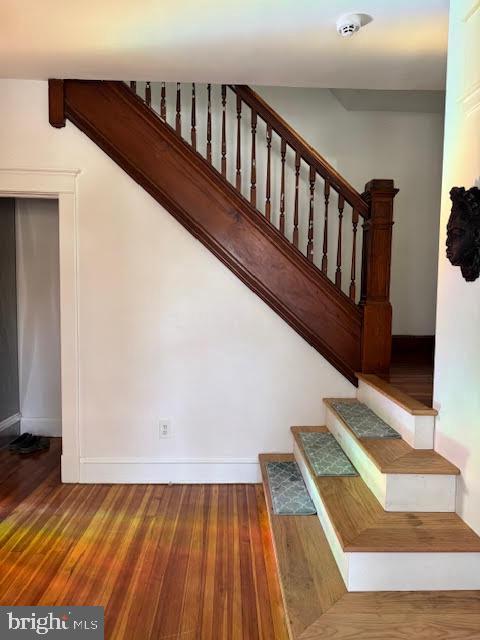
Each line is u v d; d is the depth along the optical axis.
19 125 2.72
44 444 3.54
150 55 2.35
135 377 2.87
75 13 1.97
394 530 1.72
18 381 3.69
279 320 2.88
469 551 1.62
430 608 1.56
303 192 3.35
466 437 1.76
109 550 2.18
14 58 2.40
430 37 2.15
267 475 2.59
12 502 2.64
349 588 1.64
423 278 3.72
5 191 2.75
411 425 2.06
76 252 2.79
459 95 1.80
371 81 2.65
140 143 2.73
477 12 1.66
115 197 2.78
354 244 2.86
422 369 3.03
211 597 1.87
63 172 2.74
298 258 2.82
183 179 2.75
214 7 1.92
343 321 2.86
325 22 2.03
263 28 2.08
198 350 2.87
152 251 2.81
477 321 1.66
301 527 2.07
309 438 2.68
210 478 2.93
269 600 1.86
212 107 3.17
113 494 2.76
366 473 2.11
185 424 2.90
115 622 1.73
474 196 1.61
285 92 3.55
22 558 2.11
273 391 2.91
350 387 2.91
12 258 3.58
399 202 3.66
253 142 2.78
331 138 3.59
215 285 2.84
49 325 3.68
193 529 2.38
